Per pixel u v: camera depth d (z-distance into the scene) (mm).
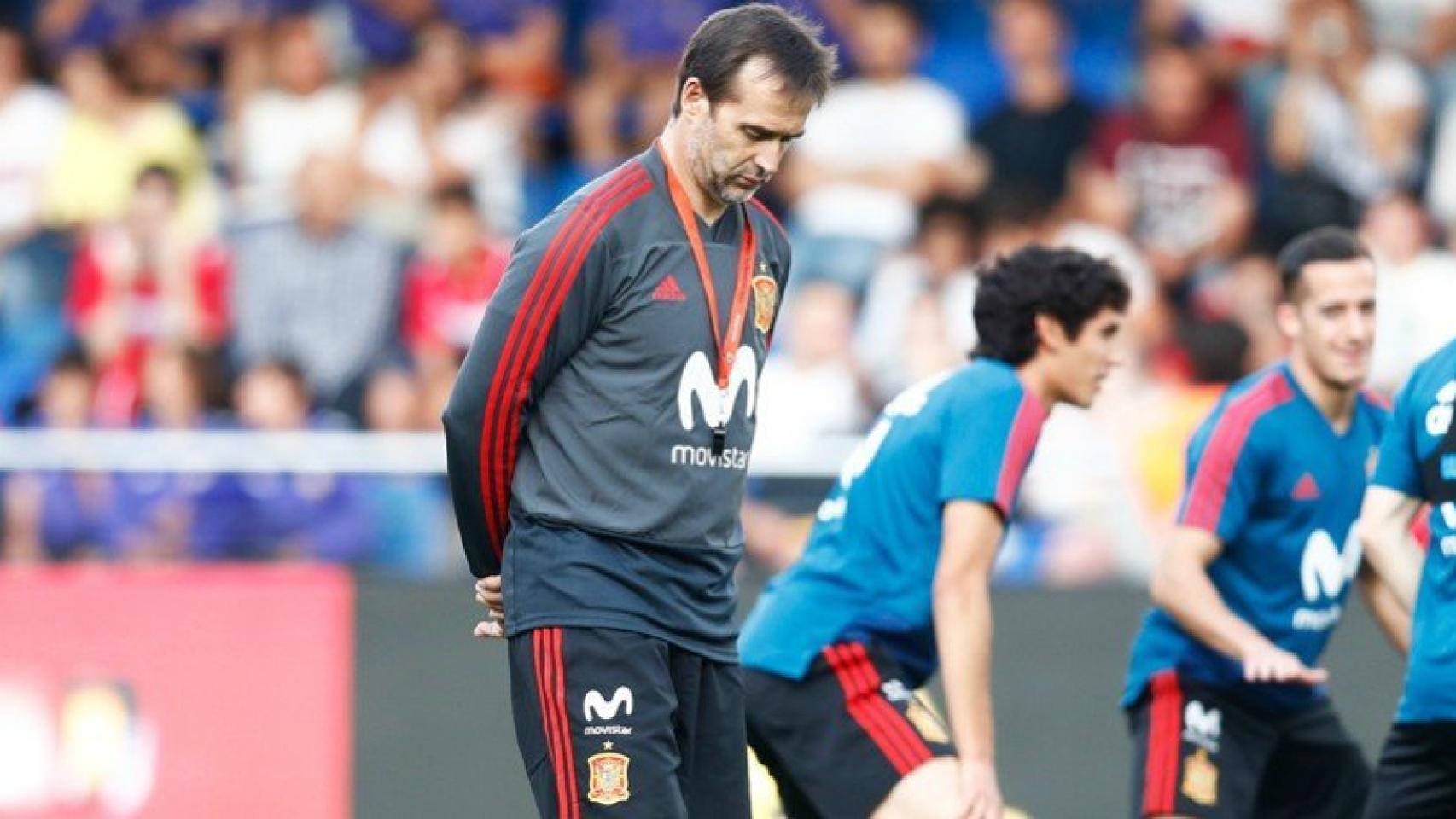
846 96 36594
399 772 23266
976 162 36562
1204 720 19453
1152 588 19469
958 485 17578
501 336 14547
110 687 23078
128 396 32875
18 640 23000
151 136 36125
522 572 14898
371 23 36938
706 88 14430
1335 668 23688
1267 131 36531
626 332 14688
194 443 24203
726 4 37594
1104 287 18266
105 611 23156
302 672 23297
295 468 24281
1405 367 34688
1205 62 36562
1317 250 19219
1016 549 24578
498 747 23328
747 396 15242
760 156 14438
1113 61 37781
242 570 23438
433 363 33531
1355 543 19578
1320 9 37250
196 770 23062
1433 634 17344
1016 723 23594
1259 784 19797
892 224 35594
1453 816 17453
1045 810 23484
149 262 34406
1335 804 20016
